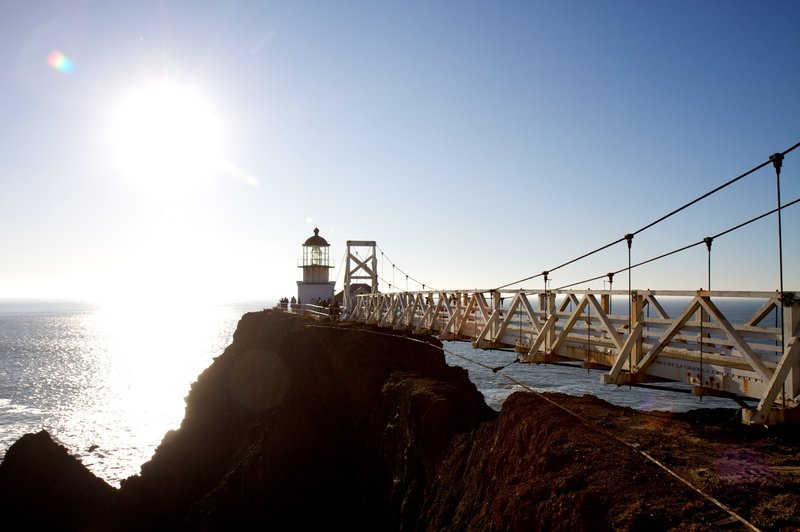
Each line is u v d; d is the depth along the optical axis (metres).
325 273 72.38
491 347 18.77
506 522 12.12
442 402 21.45
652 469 10.78
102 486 38.16
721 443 12.15
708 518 8.75
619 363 12.44
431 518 17.34
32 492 36.19
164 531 34.19
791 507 8.66
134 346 148.62
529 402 16.69
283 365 35.62
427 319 25.69
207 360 120.06
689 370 11.47
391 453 23.19
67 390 82.12
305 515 26.48
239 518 27.89
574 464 11.79
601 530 9.42
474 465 16.98
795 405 9.37
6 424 61.38
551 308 15.77
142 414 68.12
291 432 29.52
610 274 13.84
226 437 40.16
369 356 30.27
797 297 9.15
